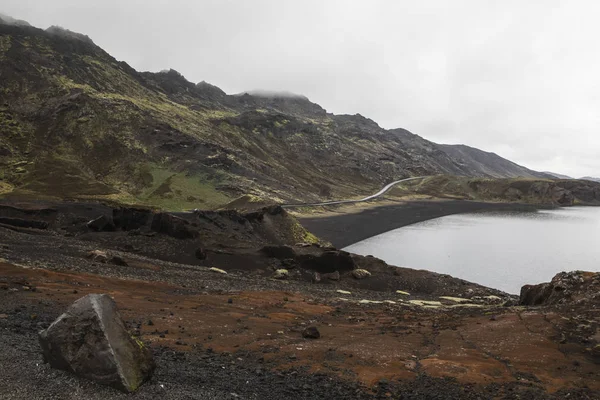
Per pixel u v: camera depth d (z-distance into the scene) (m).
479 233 136.25
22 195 118.06
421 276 61.28
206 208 141.88
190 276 39.91
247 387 12.49
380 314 30.48
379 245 111.12
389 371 15.51
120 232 59.97
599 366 16.31
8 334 13.59
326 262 59.22
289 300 33.81
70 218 77.88
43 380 10.33
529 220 180.50
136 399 10.20
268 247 59.94
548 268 85.75
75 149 171.38
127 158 173.75
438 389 13.87
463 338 20.70
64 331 11.07
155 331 17.91
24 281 22.70
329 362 16.11
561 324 21.16
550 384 14.55
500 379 14.98
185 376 12.50
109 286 27.56
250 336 19.30
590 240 122.69
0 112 177.25
